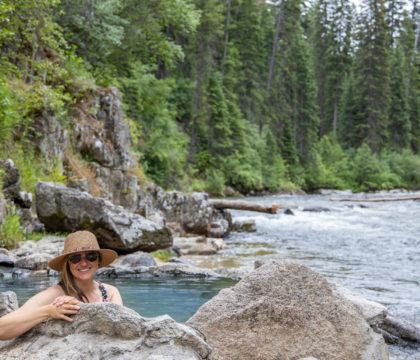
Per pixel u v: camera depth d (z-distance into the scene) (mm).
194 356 2898
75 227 10453
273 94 58250
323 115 73750
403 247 14234
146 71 32344
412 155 66125
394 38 88750
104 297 3607
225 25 51812
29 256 8789
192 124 41719
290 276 4707
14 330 3043
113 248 10477
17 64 14961
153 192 16484
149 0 24578
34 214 11773
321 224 20047
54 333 3051
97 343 2943
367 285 9102
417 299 8023
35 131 13625
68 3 20172
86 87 16344
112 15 21578
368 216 23328
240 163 44750
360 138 65062
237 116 45094
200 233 15922
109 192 15656
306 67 61594
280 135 55531
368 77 64562
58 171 13727
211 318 4418
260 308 4465
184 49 43281
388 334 5773
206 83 43062
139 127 26297
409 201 34094
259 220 21031
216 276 8773
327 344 4367
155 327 2982
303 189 54469
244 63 53938
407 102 71312
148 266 9133
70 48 18500
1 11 12430
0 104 12180
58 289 3439
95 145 15664
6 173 10898
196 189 38938
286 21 62438
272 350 4289
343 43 75500
